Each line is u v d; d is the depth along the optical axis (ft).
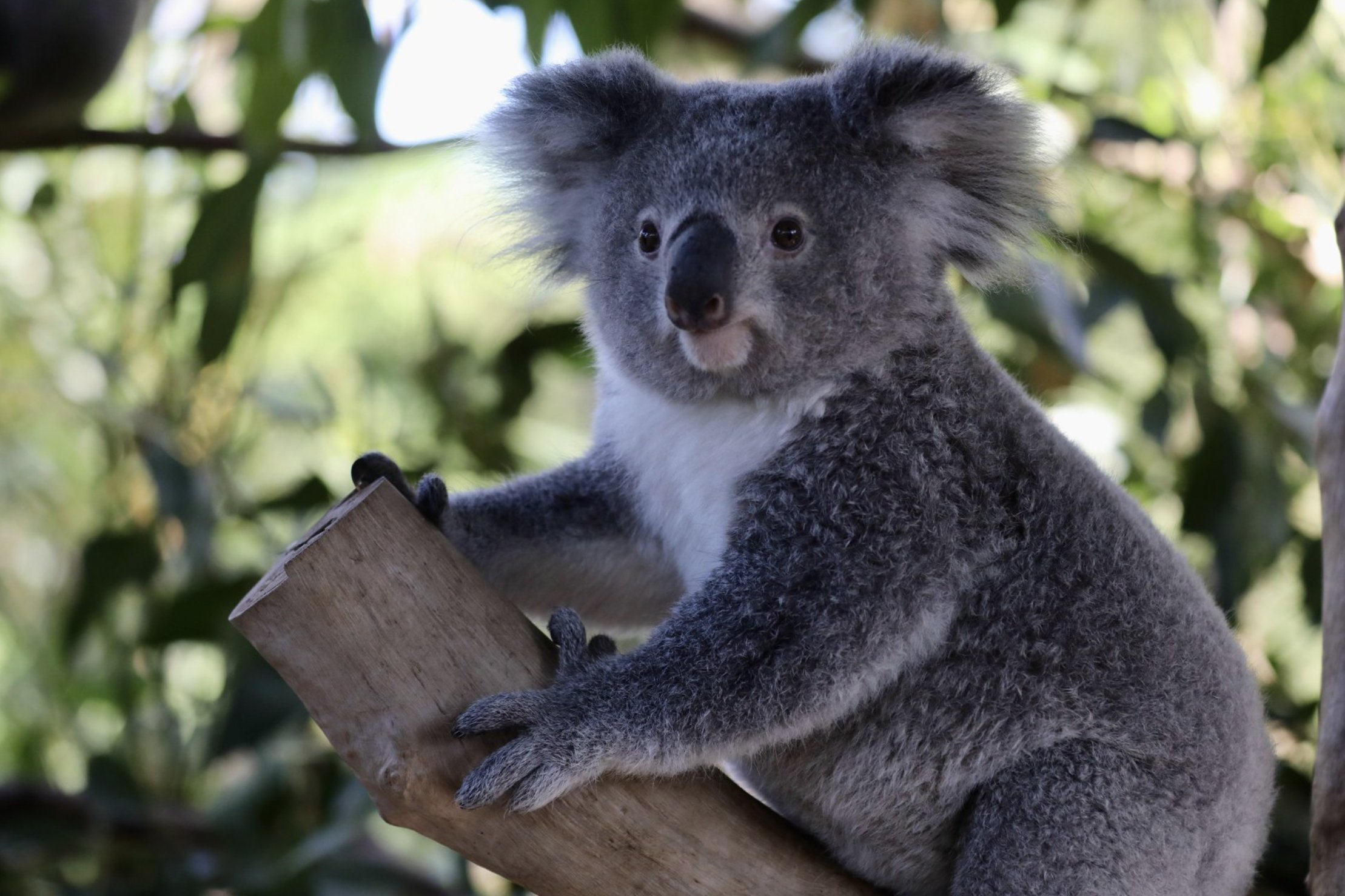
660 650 13.12
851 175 14.03
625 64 15.14
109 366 28.30
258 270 31.48
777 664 13.15
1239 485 24.56
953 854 14.69
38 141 27.58
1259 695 15.55
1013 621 14.12
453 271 35.24
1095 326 24.71
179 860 25.14
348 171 35.47
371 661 11.79
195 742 27.22
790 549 13.78
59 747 31.73
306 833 24.64
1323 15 27.68
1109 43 29.68
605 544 16.21
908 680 14.24
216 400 27.91
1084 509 14.64
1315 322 28.09
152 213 31.19
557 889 12.67
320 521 12.91
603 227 14.92
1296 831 21.98
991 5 25.45
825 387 14.38
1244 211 27.63
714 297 13.46
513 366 27.61
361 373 29.84
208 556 25.59
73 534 33.30
